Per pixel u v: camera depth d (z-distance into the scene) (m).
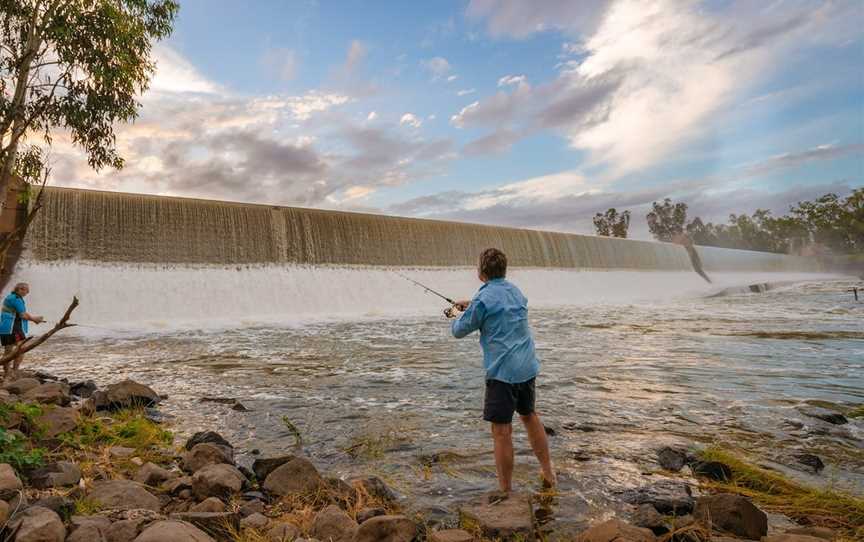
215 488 3.50
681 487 3.80
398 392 7.47
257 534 2.92
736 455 4.64
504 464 3.64
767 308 22.64
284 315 20.23
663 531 3.02
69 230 17.33
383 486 3.75
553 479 3.86
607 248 41.12
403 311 22.72
